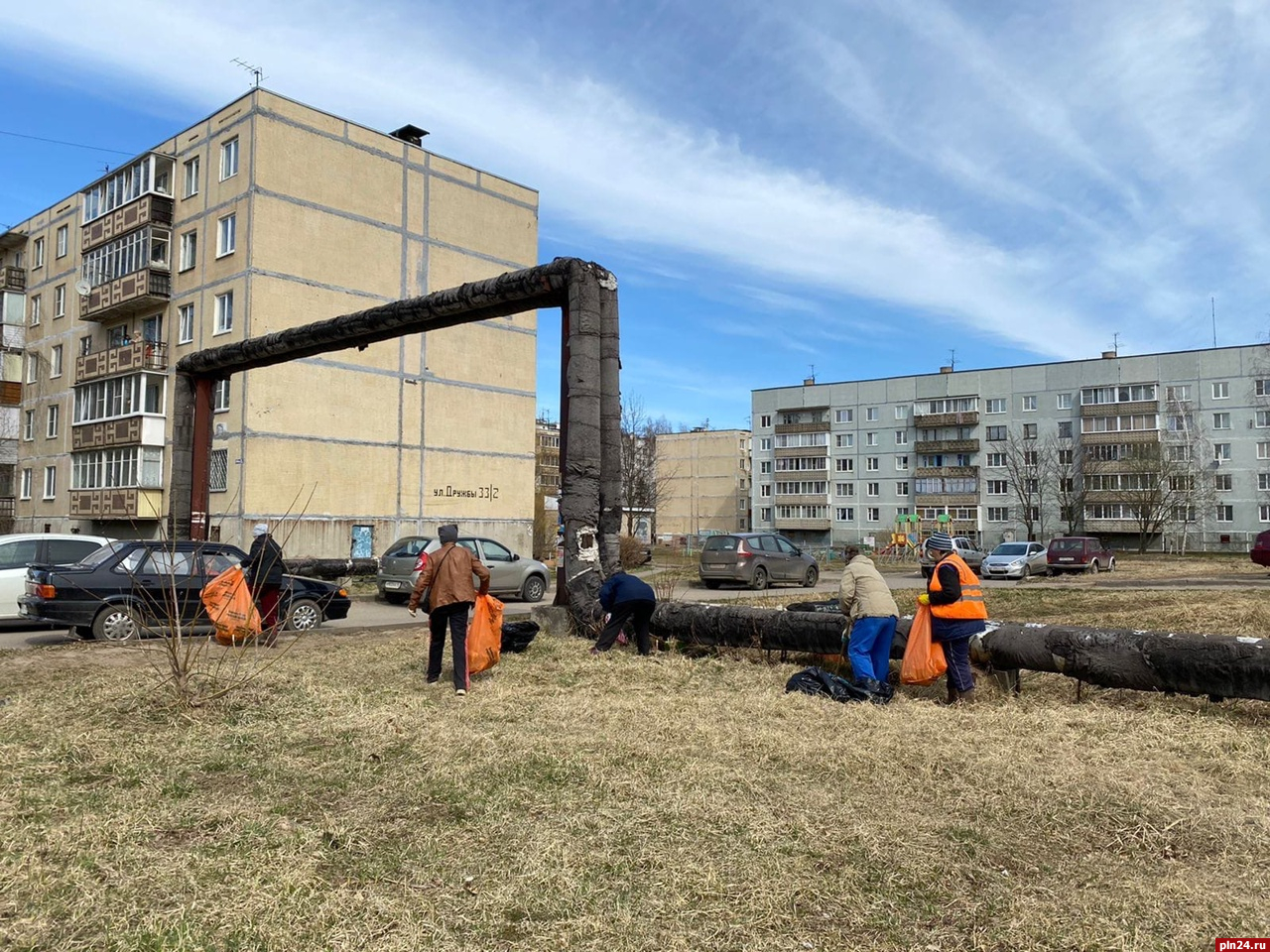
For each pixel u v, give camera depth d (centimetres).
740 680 847
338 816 466
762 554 2330
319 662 959
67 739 611
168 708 709
